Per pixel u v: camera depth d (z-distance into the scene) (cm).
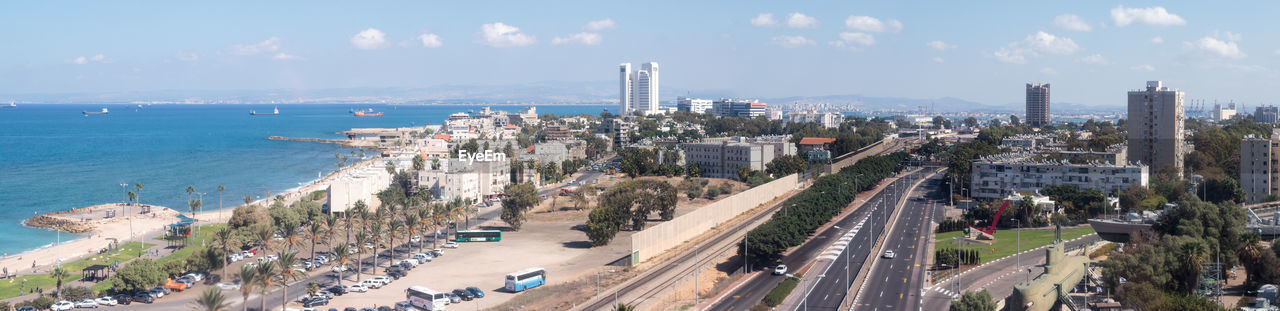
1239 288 19150
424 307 19438
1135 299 16962
